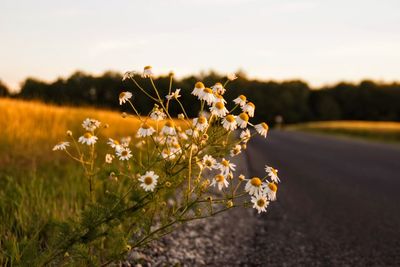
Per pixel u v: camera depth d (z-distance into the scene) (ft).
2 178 4.74
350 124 63.98
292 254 4.38
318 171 10.17
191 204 2.98
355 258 4.37
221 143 3.09
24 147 6.34
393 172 10.58
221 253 4.24
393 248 4.66
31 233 3.59
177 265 3.78
